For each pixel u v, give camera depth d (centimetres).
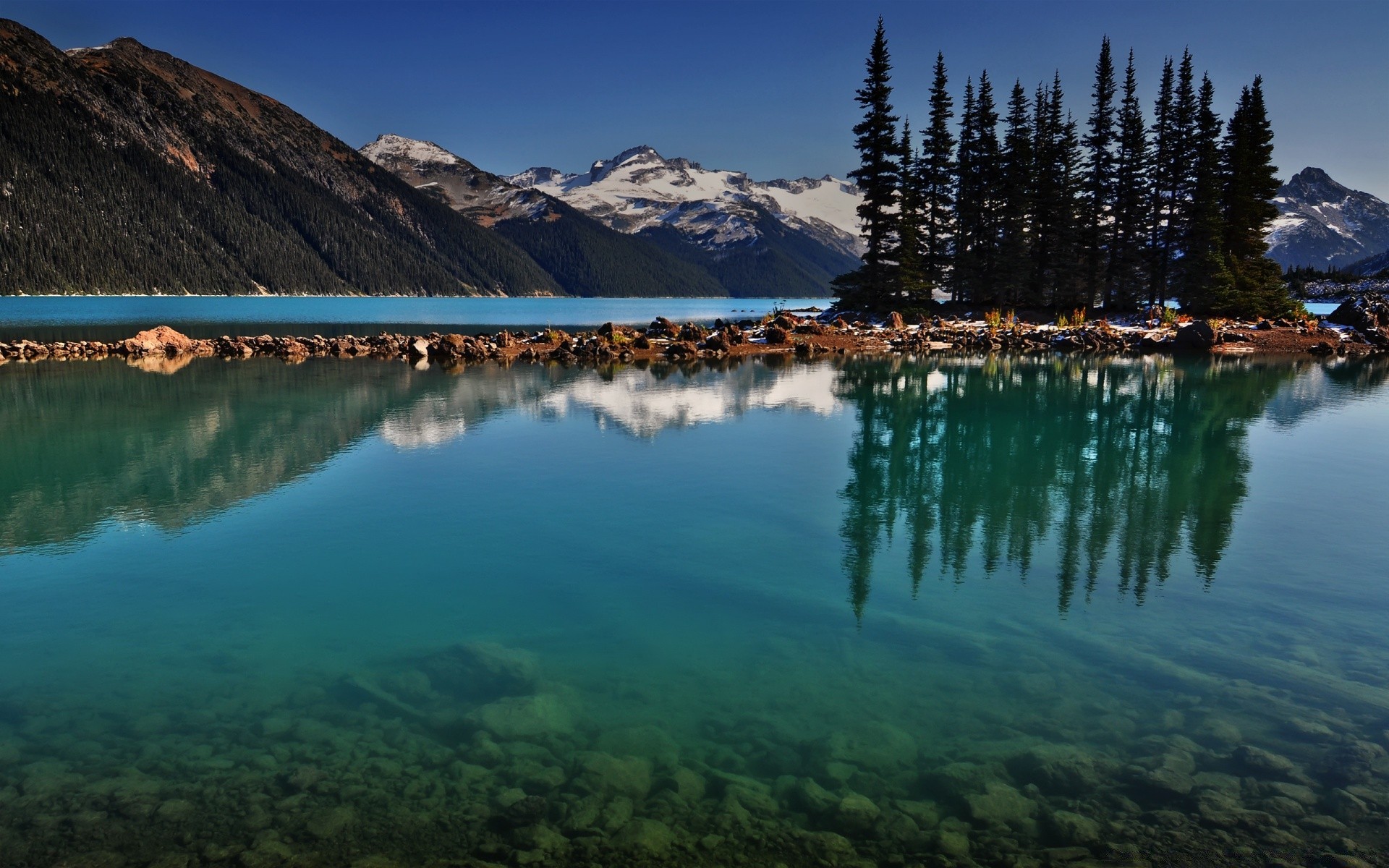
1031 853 493
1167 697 682
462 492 1374
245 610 872
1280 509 1282
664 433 1950
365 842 503
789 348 4419
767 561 1032
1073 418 2225
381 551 1066
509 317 11356
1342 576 973
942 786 563
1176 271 5756
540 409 2312
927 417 2230
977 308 6175
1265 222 5894
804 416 2233
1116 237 5891
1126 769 581
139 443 1794
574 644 789
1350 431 2002
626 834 511
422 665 741
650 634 813
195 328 7394
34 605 884
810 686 704
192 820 524
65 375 3275
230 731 632
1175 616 855
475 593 920
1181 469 1584
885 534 1148
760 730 636
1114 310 6100
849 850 496
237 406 2377
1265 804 539
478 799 550
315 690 698
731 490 1400
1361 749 601
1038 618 854
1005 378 3234
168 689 697
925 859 488
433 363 3859
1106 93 5716
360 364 3806
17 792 552
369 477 1477
